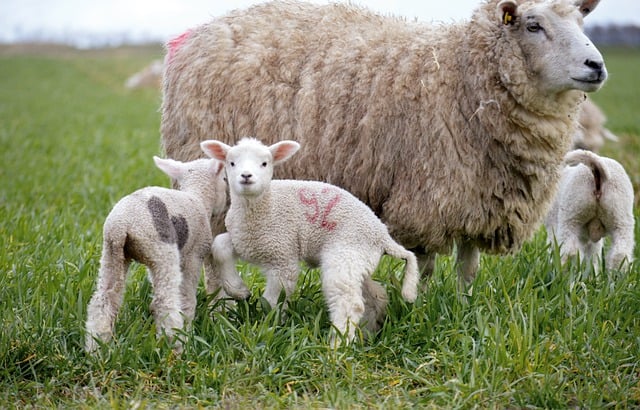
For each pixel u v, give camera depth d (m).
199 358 6.94
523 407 6.41
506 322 7.38
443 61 8.37
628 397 6.52
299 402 6.42
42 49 113.94
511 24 8.06
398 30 8.74
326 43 8.73
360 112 8.40
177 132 9.09
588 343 7.10
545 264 8.76
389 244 7.41
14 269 8.77
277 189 7.42
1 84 55.81
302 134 8.52
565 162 8.93
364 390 6.59
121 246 6.93
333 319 7.14
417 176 8.17
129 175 17.06
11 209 12.88
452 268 8.91
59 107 40.12
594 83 7.69
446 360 6.93
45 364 6.88
